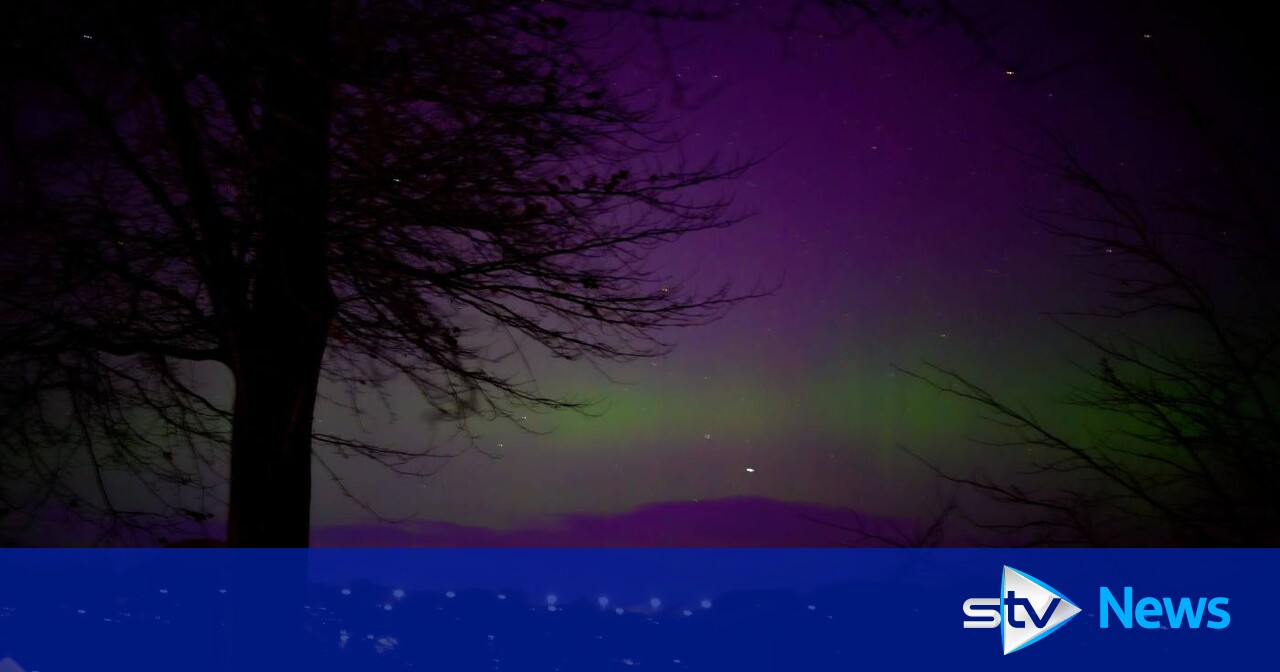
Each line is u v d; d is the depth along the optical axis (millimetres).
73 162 4605
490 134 5070
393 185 4961
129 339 4996
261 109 4754
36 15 4203
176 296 4844
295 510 5016
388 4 4832
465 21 4852
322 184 4805
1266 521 4148
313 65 4668
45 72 4227
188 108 4414
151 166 4688
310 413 5094
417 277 5227
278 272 4855
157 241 4684
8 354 4730
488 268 5340
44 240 4512
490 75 5055
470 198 5176
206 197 4508
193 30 4461
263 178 4680
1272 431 4145
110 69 4336
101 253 4641
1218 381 4227
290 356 4934
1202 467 4215
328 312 5070
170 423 5371
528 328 5480
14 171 4371
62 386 4891
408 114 5000
